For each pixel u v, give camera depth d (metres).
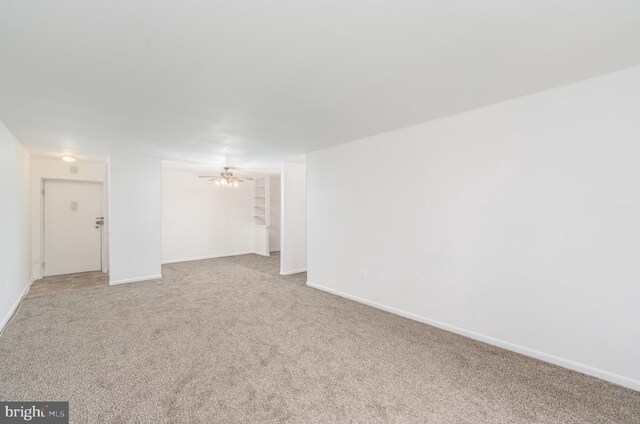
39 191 5.36
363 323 3.35
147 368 2.36
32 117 3.02
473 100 2.67
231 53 1.82
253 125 3.36
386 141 3.73
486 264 2.85
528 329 2.60
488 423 1.80
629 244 2.13
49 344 2.76
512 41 1.72
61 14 1.43
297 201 5.99
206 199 7.75
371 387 2.15
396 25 1.55
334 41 1.70
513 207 2.67
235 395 2.03
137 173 5.15
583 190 2.31
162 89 2.35
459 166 3.03
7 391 2.05
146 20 1.49
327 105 2.75
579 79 2.27
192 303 4.01
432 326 3.27
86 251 5.91
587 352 2.31
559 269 2.43
